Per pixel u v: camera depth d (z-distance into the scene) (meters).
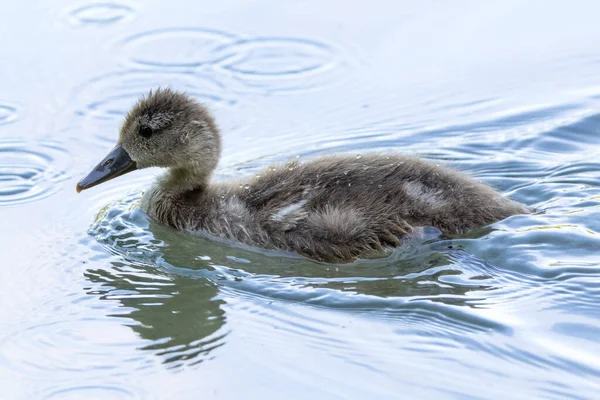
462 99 16.34
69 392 9.63
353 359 9.91
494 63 17.25
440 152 14.90
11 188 14.27
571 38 17.73
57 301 11.42
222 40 18.14
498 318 10.30
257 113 16.27
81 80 17.12
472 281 11.10
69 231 13.20
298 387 9.52
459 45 17.80
